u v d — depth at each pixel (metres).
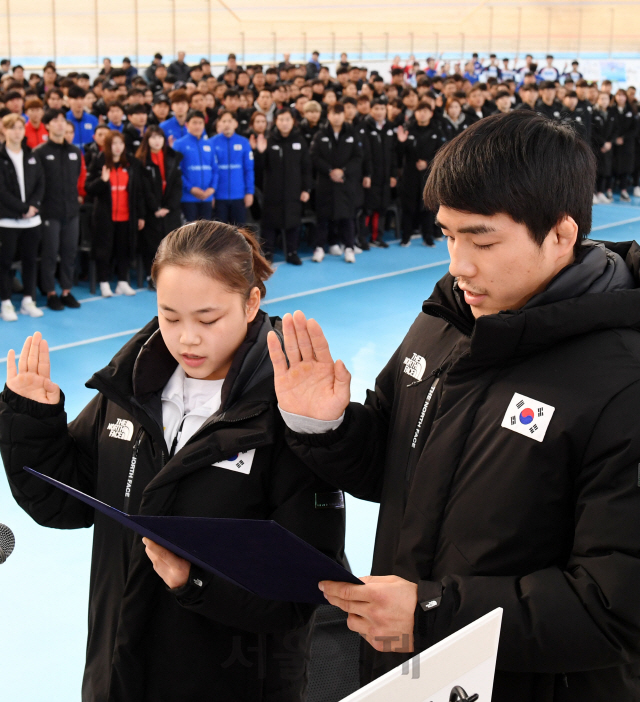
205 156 7.71
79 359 5.50
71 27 18.73
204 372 1.33
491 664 0.79
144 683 1.38
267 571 1.08
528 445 1.09
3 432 1.43
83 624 2.79
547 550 1.10
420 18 22.81
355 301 7.16
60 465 1.49
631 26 22.94
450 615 1.04
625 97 12.99
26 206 6.12
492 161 1.02
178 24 20.11
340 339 5.99
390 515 1.31
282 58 21.66
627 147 13.14
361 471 1.35
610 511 1.01
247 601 1.27
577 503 1.07
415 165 9.35
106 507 1.07
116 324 6.39
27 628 2.75
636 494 1.01
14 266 6.58
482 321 1.07
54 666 2.56
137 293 7.36
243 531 0.96
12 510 3.56
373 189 9.23
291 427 1.26
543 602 1.02
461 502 1.15
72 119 9.41
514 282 1.09
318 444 1.26
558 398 1.08
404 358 1.40
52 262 6.58
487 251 1.06
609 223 11.32
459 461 1.17
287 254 8.65
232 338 1.31
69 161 6.45
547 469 1.08
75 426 1.57
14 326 6.22
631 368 1.06
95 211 6.96
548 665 1.03
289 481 1.33
